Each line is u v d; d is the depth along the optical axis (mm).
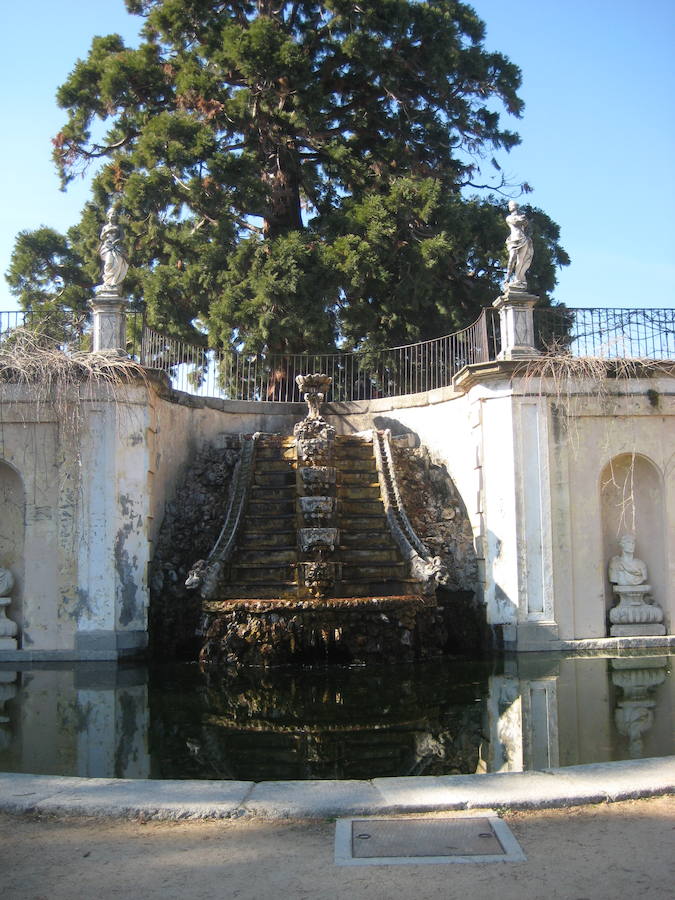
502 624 13336
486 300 22031
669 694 8781
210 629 12070
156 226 22359
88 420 13180
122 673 11250
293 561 13430
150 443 13703
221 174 20984
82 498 13031
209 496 15477
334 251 20875
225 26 22891
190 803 4906
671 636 13508
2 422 13188
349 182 23766
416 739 7109
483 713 8125
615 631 13555
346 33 22891
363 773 6031
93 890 3885
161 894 3834
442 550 14828
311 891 3842
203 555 14445
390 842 4383
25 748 6871
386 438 16438
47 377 13062
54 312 20938
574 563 13492
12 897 3822
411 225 22016
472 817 4715
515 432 13609
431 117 24109
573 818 4703
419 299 21984
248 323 20922
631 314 14227
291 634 11789
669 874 3930
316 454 14969
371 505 14836
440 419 16609
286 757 6547
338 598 12234
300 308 20641
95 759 6488
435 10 23000
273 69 21703
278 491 15008
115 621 12805
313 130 22531
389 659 12039
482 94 24688
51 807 4898
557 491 13555
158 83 23016
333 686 10008
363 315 22000
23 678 10844
